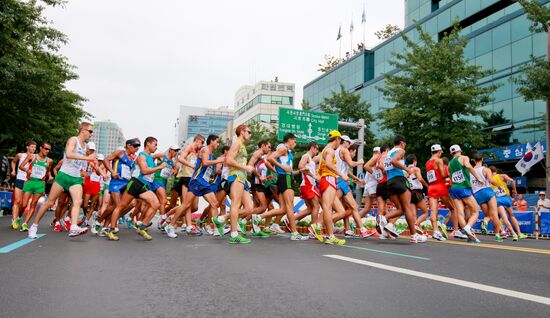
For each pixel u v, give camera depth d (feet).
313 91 178.19
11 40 55.36
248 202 28.09
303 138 67.15
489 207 30.66
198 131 513.86
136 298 10.24
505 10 94.32
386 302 9.99
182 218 41.14
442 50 70.28
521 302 10.15
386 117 72.95
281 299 10.25
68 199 29.40
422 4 126.31
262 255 18.25
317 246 22.67
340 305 9.70
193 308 9.39
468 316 8.90
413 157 31.65
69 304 9.59
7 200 51.83
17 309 9.15
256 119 256.32
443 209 46.80
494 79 93.04
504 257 19.61
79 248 19.58
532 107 82.94
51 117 75.41
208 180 27.20
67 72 77.10
